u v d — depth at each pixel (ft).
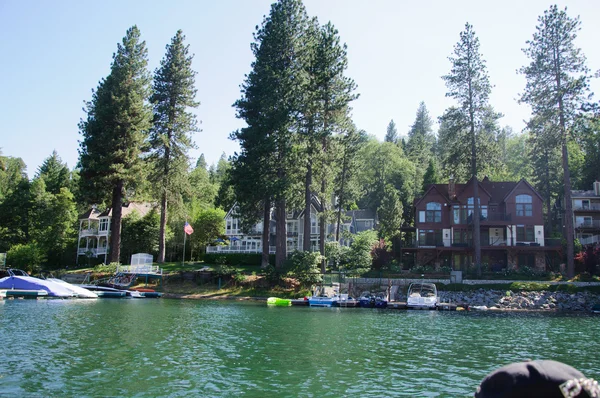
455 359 56.44
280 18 175.73
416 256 193.26
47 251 228.63
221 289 166.40
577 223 212.02
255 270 184.34
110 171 176.45
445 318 108.88
